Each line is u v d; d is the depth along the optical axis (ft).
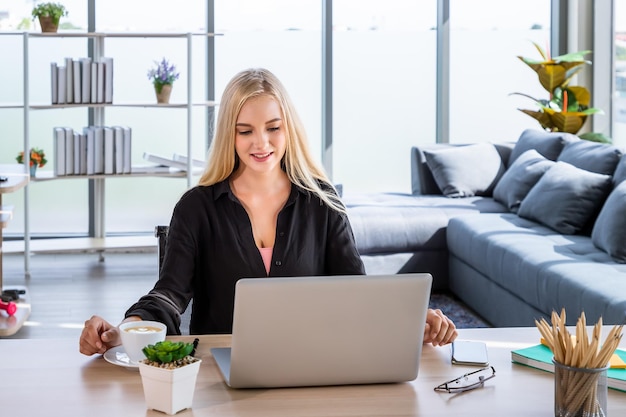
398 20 23.77
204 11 23.41
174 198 23.66
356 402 5.50
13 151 22.98
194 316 7.69
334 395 5.63
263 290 5.43
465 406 5.45
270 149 7.20
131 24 23.16
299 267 7.51
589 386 4.96
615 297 11.50
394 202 19.80
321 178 7.84
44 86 22.90
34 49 22.77
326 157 23.73
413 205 19.29
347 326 5.63
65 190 23.15
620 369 5.98
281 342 5.58
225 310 7.46
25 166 18.26
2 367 6.10
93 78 20.15
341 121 23.94
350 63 23.79
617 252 13.69
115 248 20.93
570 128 20.95
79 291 18.71
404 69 23.93
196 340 6.57
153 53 23.30
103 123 21.31
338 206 7.77
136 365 6.02
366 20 23.68
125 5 23.08
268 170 7.22
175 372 5.22
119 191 23.45
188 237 7.41
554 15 23.70
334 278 5.55
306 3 23.58
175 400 5.25
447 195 20.70
